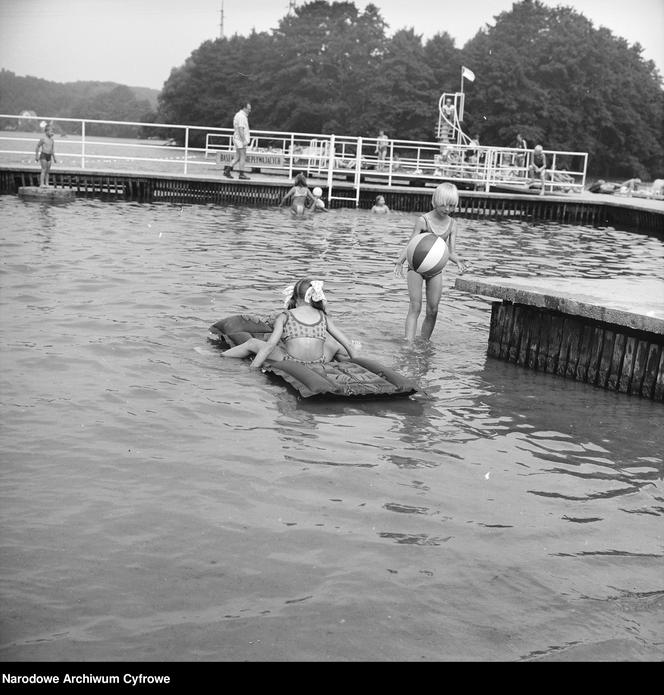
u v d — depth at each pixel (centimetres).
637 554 438
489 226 2209
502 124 7000
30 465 498
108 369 692
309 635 348
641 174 7438
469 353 839
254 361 717
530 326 805
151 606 362
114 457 516
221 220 1855
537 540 445
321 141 2986
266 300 991
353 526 447
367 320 938
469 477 525
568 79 7181
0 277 1029
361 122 7219
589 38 7219
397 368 761
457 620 366
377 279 1196
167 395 638
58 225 1556
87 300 935
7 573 380
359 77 7494
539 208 2547
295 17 8138
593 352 758
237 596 373
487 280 845
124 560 397
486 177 2705
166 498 465
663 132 7588
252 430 578
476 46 7444
